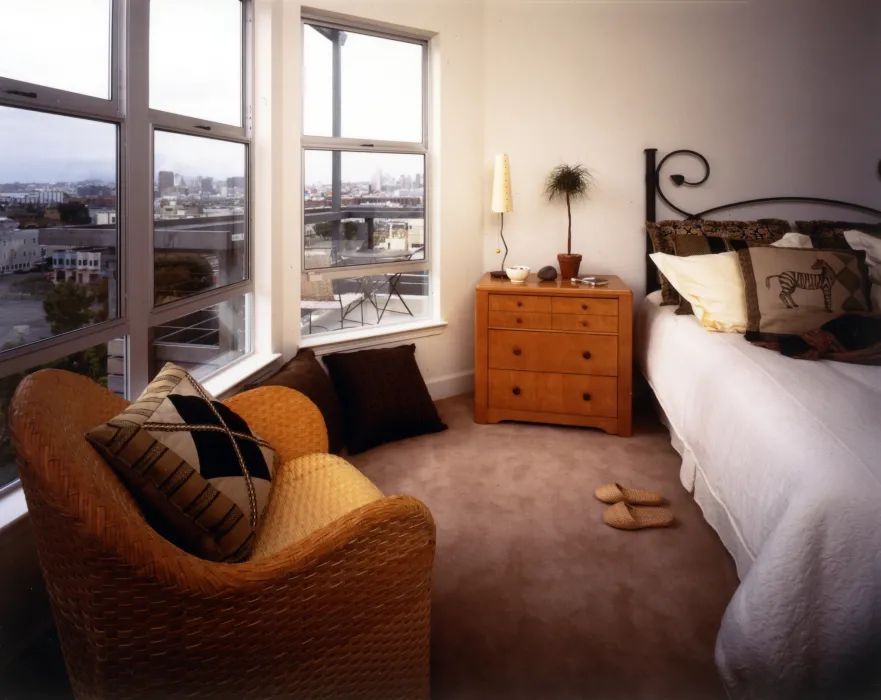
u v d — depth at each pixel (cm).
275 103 270
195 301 229
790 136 338
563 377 308
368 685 117
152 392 131
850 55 329
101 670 93
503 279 334
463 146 347
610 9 340
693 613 168
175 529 114
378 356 301
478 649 154
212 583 94
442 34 329
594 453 283
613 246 356
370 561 111
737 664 127
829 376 186
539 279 328
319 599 106
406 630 121
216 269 247
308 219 301
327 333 322
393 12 309
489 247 366
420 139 341
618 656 152
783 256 248
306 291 307
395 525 113
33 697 137
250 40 260
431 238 350
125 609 91
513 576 186
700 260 269
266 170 270
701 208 347
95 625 91
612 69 344
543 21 345
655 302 320
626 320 297
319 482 153
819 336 215
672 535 210
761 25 333
